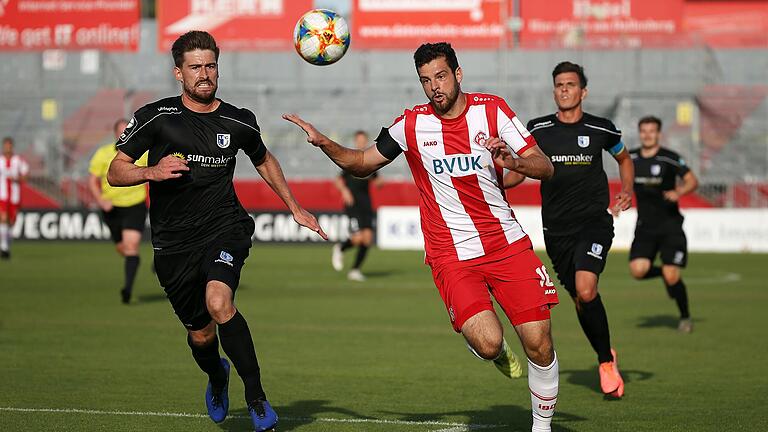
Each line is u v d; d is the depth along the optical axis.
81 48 124.88
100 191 56.22
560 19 121.00
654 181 43.22
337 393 28.95
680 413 26.06
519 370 23.80
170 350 37.12
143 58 122.94
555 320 48.06
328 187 109.38
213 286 21.19
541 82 118.69
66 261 83.25
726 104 116.12
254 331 43.16
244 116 22.34
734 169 112.81
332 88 117.56
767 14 126.12
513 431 23.73
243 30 122.31
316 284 66.12
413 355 36.50
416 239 104.25
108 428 23.80
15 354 35.94
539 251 96.25
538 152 21.34
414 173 22.62
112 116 118.44
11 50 124.38
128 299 52.72
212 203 22.20
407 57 120.38
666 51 119.81
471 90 116.75
